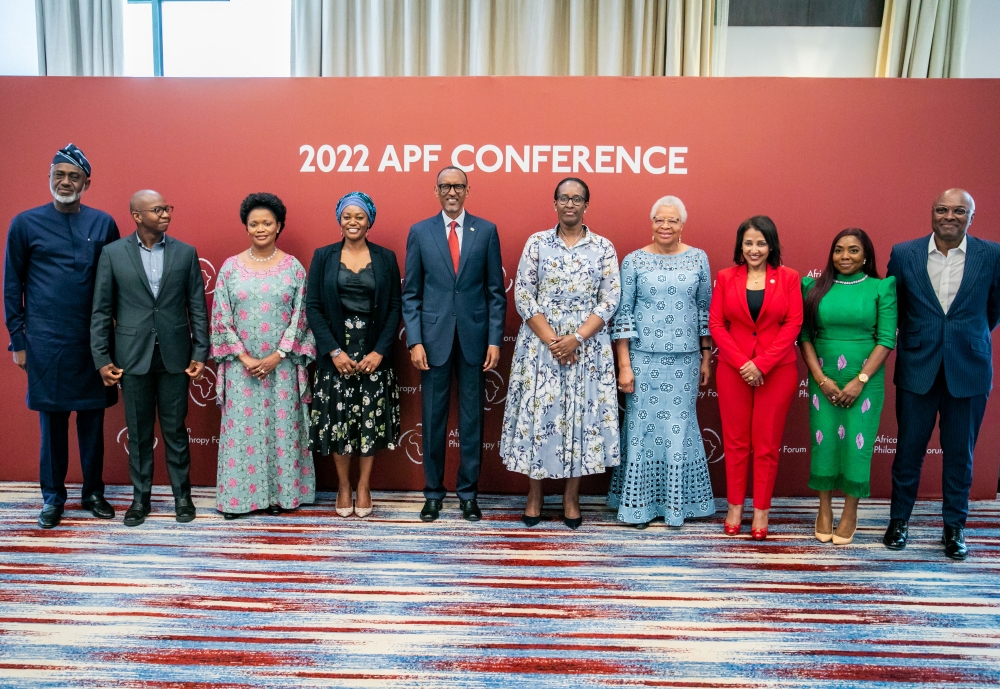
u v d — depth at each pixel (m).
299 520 3.19
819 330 2.92
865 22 4.73
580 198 2.92
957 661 2.09
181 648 2.13
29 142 3.53
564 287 2.96
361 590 2.51
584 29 4.65
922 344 2.82
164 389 3.09
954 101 3.36
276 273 3.13
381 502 3.45
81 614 2.33
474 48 4.64
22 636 2.19
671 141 3.44
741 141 3.42
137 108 3.51
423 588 2.54
